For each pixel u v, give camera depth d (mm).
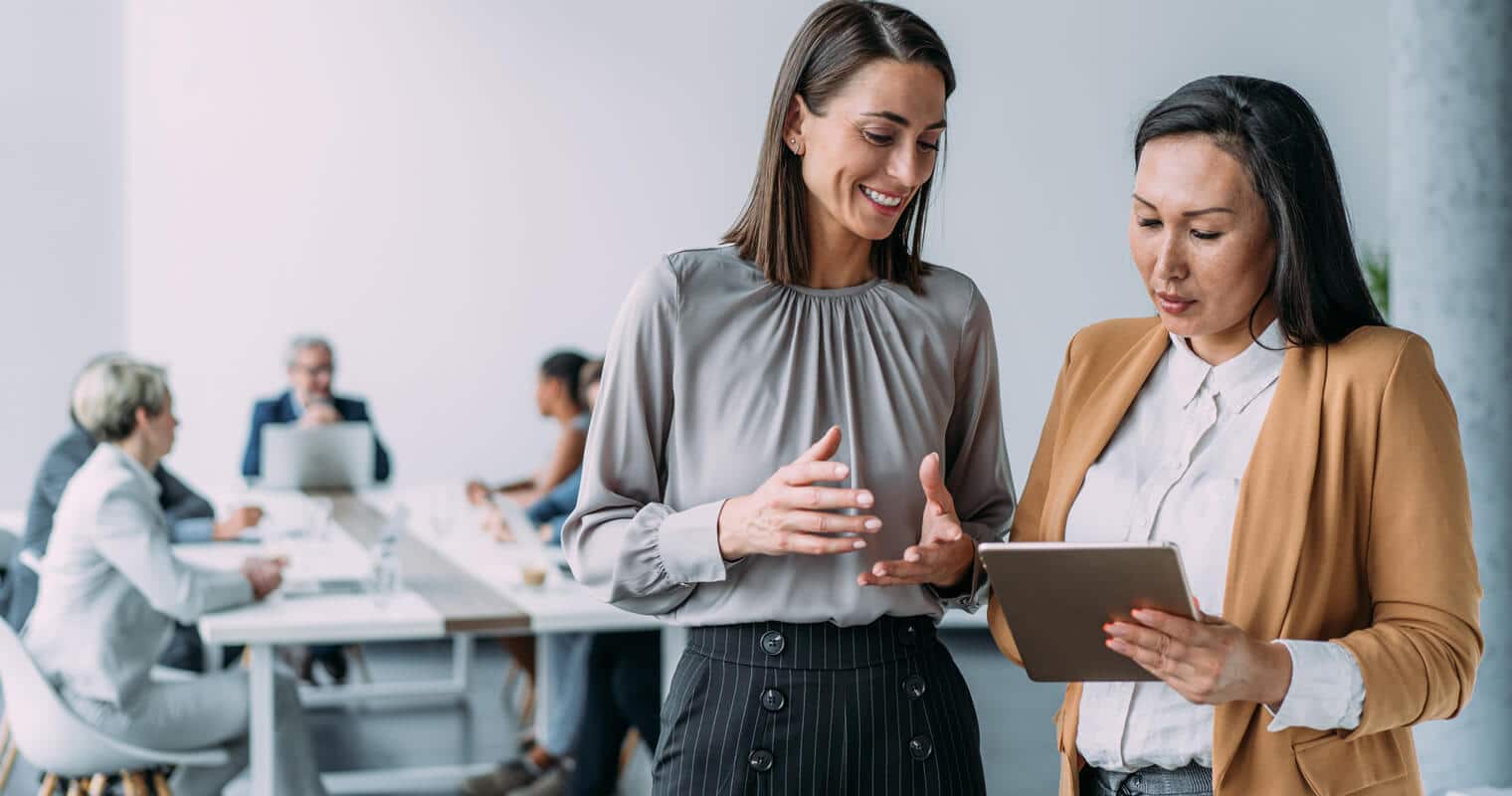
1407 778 1552
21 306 7062
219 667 5066
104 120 7086
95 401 3656
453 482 7281
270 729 3562
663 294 1687
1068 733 1689
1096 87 7262
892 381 1740
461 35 7227
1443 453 1492
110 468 3562
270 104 7090
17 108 6992
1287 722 1432
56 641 3486
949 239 7172
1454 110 3688
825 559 1662
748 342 1699
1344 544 1521
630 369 1698
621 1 7312
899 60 1557
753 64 7430
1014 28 7180
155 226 7008
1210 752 1569
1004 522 1882
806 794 1654
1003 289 7219
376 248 7211
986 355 1844
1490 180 3682
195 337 7059
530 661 5359
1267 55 7395
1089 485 1688
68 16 7000
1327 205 1498
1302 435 1528
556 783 4535
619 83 7344
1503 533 3664
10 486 7109
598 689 4195
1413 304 3783
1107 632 1406
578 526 1733
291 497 6043
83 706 3463
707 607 1689
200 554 4605
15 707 3404
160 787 3527
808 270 1729
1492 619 3664
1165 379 1675
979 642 7109
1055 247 7250
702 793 1668
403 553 4586
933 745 1699
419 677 6480
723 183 7461
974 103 7168
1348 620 1538
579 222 7371
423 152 7230
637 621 3668
